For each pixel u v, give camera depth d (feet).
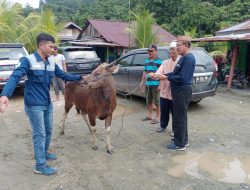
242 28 48.06
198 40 44.50
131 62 30.27
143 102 30.81
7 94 12.42
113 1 123.03
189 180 14.39
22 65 13.33
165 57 25.75
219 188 13.66
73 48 41.04
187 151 17.94
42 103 14.11
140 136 20.56
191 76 17.21
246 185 13.97
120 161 16.47
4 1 50.42
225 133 21.30
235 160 16.71
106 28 77.46
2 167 15.74
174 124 17.92
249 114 26.71
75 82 19.03
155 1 101.96
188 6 99.50
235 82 42.42
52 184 13.94
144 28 62.54
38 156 14.66
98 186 13.80
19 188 13.58
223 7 96.07
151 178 14.56
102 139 19.88
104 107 16.76
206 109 28.37
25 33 50.65
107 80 16.43
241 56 47.19
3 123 23.76
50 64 14.28
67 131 21.57
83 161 16.43
